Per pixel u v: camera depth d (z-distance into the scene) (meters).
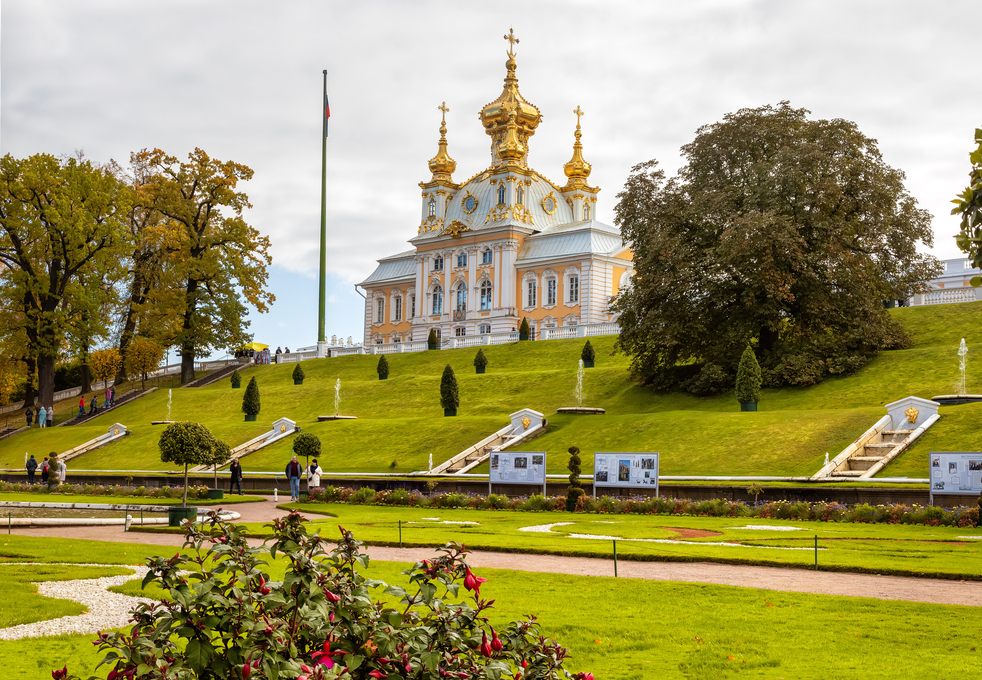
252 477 39.66
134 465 47.69
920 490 25.44
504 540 19.44
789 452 32.97
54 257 61.19
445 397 49.28
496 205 91.06
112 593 12.35
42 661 8.60
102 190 62.75
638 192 49.03
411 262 101.62
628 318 47.56
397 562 15.80
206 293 72.31
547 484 32.69
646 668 8.76
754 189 45.34
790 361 43.56
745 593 12.80
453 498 31.08
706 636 10.12
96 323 62.00
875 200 45.56
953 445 30.31
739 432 35.62
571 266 85.06
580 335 67.25
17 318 64.50
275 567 15.66
